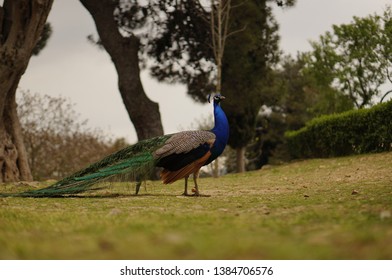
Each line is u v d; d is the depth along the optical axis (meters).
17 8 20.41
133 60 28.78
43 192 11.87
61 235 5.96
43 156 30.05
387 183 13.05
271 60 31.72
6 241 5.35
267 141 50.19
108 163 12.16
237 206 9.64
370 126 23.08
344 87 33.22
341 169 19.50
